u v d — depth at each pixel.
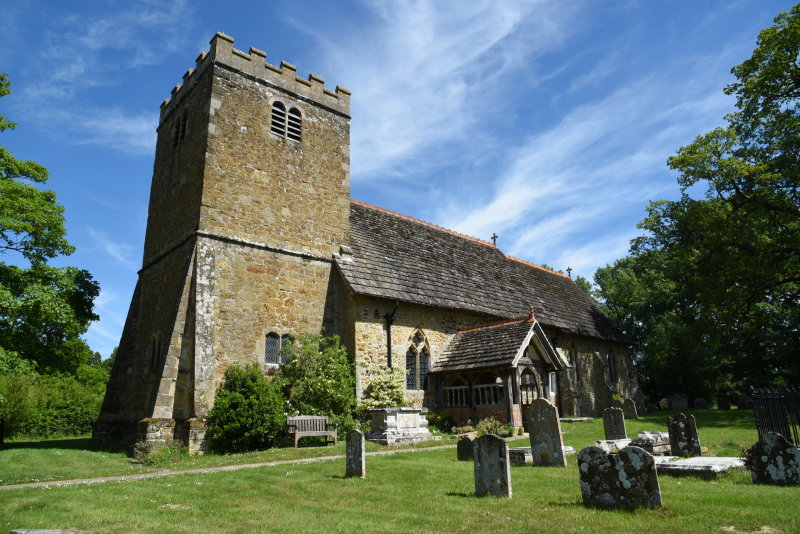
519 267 34.00
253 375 17.44
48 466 14.10
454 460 13.09
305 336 19.64
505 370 20.41
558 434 11.95
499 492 8.45
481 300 25.98
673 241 29.47
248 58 21.22
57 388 34.75
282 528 6.76
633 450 7.39
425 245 27.66
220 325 17.94
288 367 18.97
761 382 32.66
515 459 12.81
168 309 19.53
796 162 23.16
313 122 22.86
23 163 21.02
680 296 36.59
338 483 10.11
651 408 34.78
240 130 20.30
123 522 7.24
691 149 25.30
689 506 7.28
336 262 21.52
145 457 14.62
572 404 26.72
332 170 22.98
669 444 13.77
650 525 6.35
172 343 16.89
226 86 20.30
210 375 17.14
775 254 23.58
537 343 21.73
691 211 25.38
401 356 21.55
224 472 11.95
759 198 24.08
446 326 23.81
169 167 22.17
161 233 21.56
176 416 16.47
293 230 20.94
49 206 20.92
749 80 23.84
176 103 22.86
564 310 31.75
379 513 7.53
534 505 7.71
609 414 15.92
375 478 10.53
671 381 36.44
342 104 24.30
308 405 18.42
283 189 21.03
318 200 22.11
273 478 10.81
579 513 7.11
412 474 10.88
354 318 20.44
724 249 25.53
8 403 24.27
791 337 31.44
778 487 8.66
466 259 29.47
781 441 9.05
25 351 20.94
